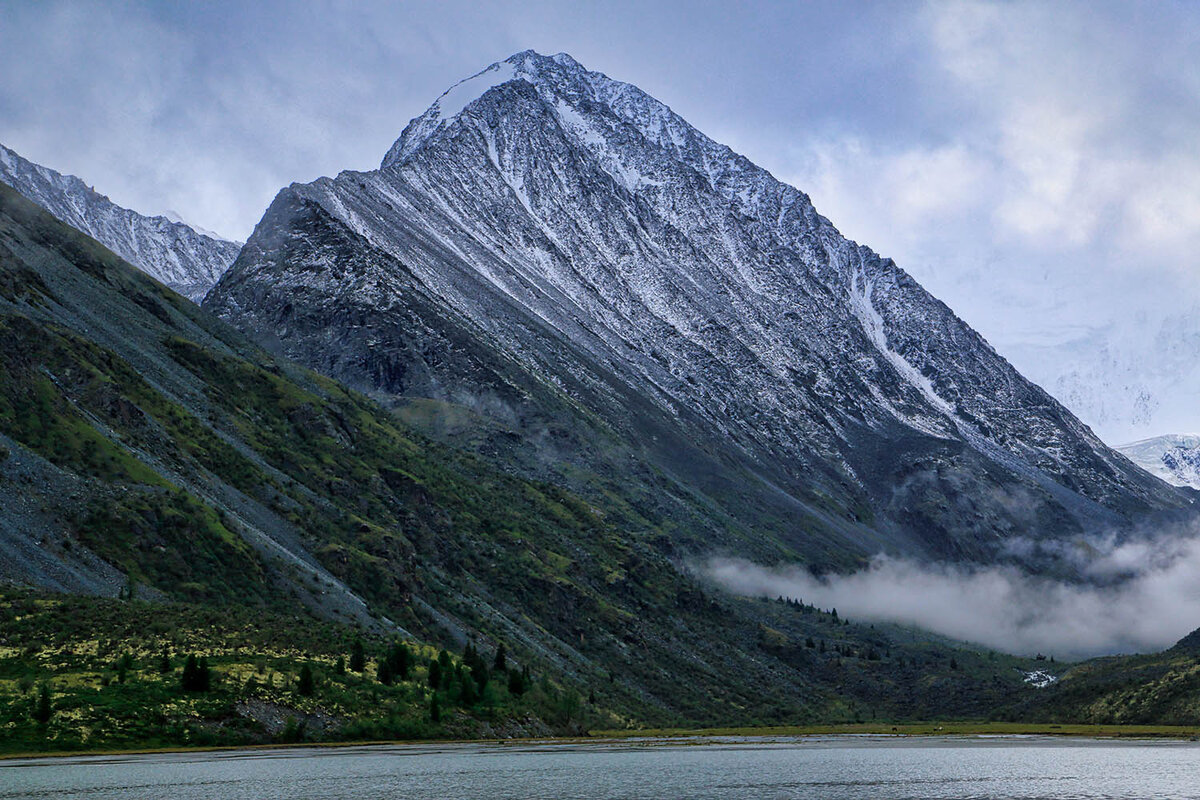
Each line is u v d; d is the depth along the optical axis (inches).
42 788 5191.9
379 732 6579.7
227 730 5871.1
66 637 6284.5
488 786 5782.5
